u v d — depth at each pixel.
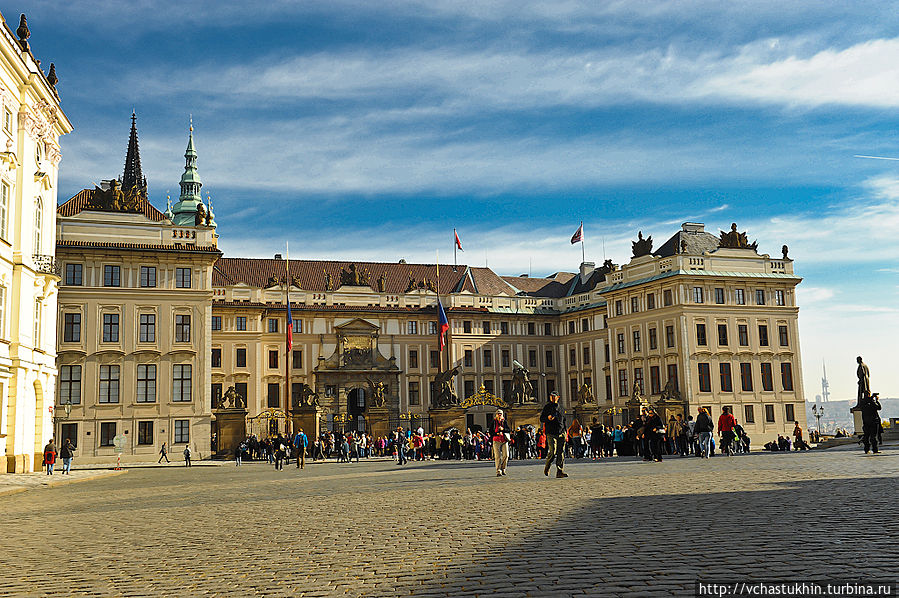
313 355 115.75
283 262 125.88
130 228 89.38
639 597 9.91
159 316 89.12
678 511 17.70
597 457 52.50
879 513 16.09
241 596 11.31
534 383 126.94
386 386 116.88
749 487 22.64
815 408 109.12
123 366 87.38
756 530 14.48
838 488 21.48
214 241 92.12
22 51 54.66
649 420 40.97
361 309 118.31
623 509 18.53
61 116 62.03
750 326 105.50
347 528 17.92
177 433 88.06
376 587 11.43
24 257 53.78
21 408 52.78
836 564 11.21
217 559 14.62
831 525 14.73
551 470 35.72
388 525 18.02
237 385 110.75
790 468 30.08
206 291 90.88
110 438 86.00
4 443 50.88
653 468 33.84
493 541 14.84
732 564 11.52
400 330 120.88
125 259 88.88
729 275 104.56
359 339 117.31
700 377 101.31
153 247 89.31
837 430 103.75
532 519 17.55
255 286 113.94
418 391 120.56
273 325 114.69
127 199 90.12
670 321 103.69
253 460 85.19
